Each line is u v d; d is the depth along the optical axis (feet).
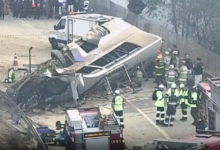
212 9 247.70
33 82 192.95
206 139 136.67
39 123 180.45
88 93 208.03
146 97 208.44
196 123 173.17
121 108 175.32
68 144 150.20
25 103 192.65
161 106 179.93
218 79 168.35
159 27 261.65
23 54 260.42
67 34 260.42
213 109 162.81
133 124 181.37
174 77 212.43
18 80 203.72
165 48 252.62
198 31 254.68
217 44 246.27
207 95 167.12
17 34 296.71
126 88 215.72
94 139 145.38
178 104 184.24
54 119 185.68
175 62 223.92
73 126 146.51
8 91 193.57
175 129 176.86
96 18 253.85
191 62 223.92
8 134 160.25
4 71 233.76
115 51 216.33
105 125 146.51
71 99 198.59
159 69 218.18
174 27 267.59
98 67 207.21
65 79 194.80
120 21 229.86
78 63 208.64
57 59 208.03
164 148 133.80
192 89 179.73
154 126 179.42
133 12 286.25
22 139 158.81
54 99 194.59
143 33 224.12
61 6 330.13
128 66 214.28
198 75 219.20
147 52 220.02
